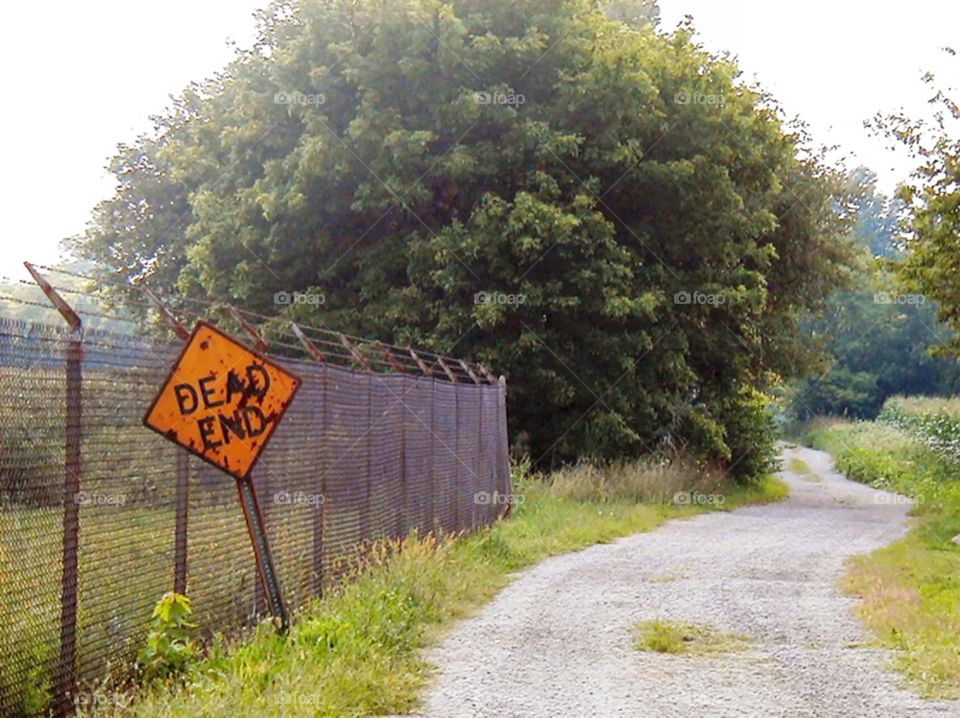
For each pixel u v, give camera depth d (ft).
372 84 75.56
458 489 50.75
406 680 25.38
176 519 23.99
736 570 45.55
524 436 80.12
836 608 36.19
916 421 131.34
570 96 76.38
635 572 44.68
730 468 97.71
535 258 73.67
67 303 20.51
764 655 28.94
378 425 38.55
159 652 22.26
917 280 65.46
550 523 58.85
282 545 29.50
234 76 86.69
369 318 76.23
